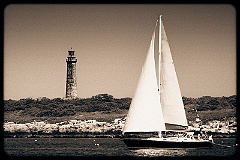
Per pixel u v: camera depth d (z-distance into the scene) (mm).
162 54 169875
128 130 165000
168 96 170000
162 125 166250
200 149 168500
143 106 165250
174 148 165625
